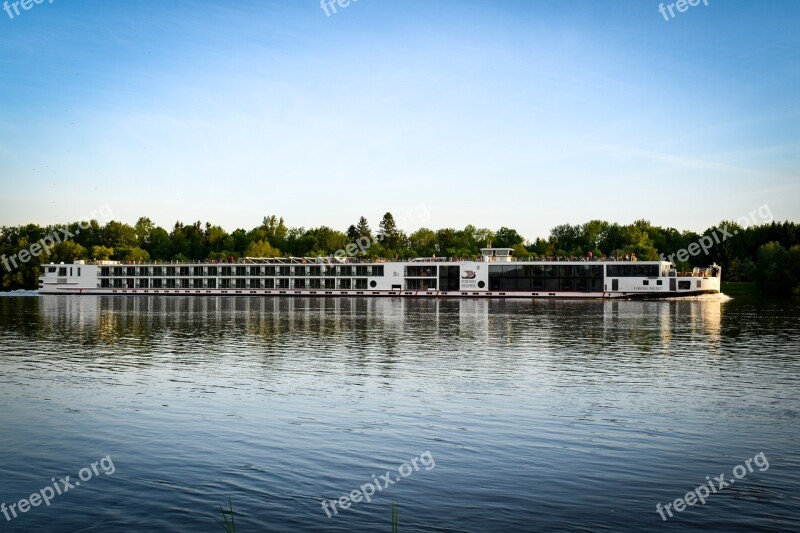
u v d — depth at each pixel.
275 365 47.44
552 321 89.50
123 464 24.52
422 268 176.88
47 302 150.25
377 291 181.12
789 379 41.62
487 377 42.19
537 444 26.80
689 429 29.12
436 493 21.73
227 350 56.31
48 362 49.06
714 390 37.91
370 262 182.12
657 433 28.45
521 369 45.59
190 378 41.78
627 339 65.25
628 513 20.27
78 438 27.67
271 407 33.25
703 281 157.62
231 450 26.05
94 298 174.25
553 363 48.56
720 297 160.25
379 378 41.78
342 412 32.16
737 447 26.52
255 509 20.62
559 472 23.59
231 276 190.50
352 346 59.25
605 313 107.31
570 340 64.44
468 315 102.44
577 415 31.59
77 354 53.72
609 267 160.75
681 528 19.30
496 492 21.81
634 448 26.33
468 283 172.25
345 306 132.25
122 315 102.81
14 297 179.62
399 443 26.92
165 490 22.09
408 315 102.69
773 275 183.25
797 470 23.89
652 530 19.19
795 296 182.75
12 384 39.62
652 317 97.69
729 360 50.28
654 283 157.62
